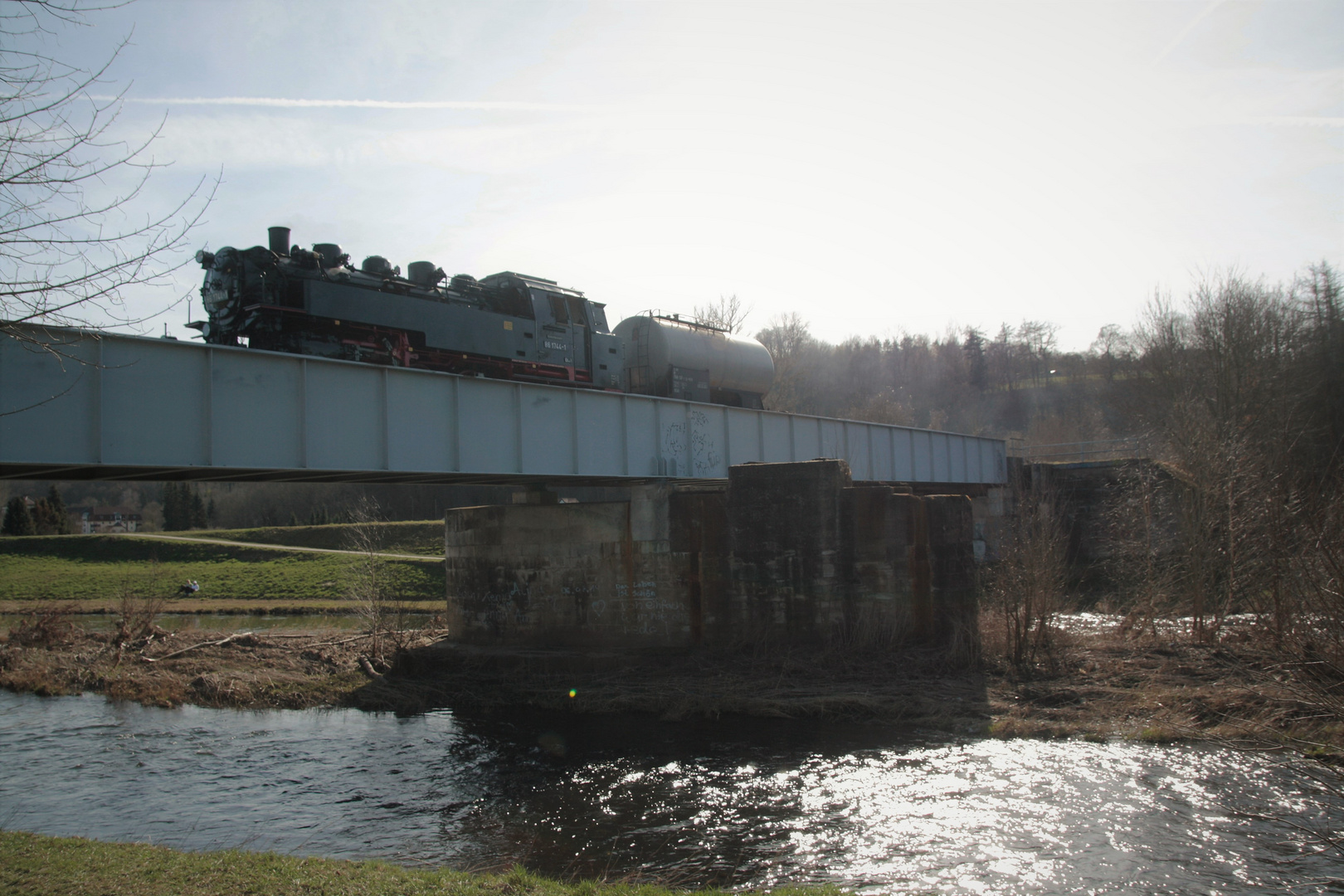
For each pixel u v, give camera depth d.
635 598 24.28
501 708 20.08
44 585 53.56
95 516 111.94
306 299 19.69
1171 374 47.28
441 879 8.83
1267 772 13.77
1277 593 20.70
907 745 15.83
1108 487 42.66
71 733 18.48
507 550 26.41
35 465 12.88
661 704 19.11
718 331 33.50
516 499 26.94
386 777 14.93
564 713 19.33
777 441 28.80
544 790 14.01
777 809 12.74
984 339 121.44
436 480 20.34
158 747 17.14
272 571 51.91
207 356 14.73
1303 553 17.28
